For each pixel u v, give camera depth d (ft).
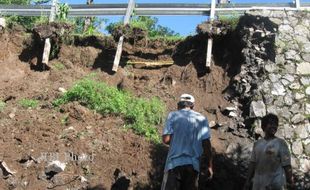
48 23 44.68
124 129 35.76
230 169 33.04
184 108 24.52
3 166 31.27
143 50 44.86
